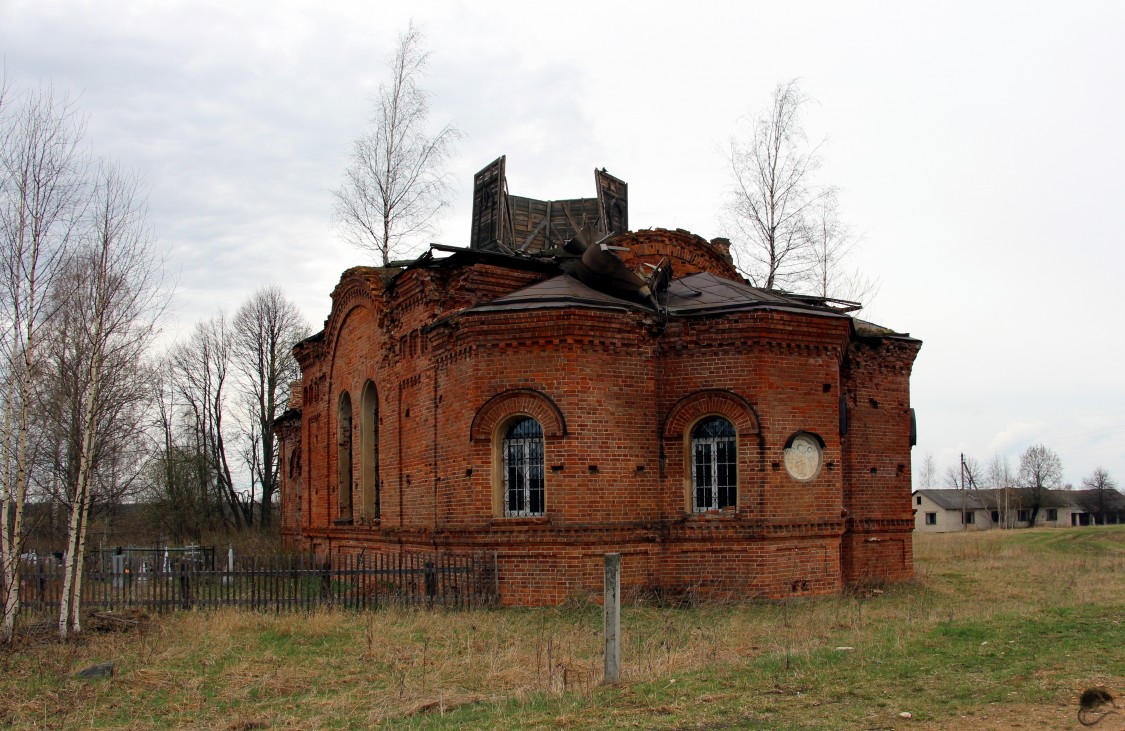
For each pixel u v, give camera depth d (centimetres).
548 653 1323
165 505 5525
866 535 2458
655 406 2114
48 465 2827
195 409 5978
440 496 2189
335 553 2952
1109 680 1008
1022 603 1884
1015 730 859
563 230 3353
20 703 1189
